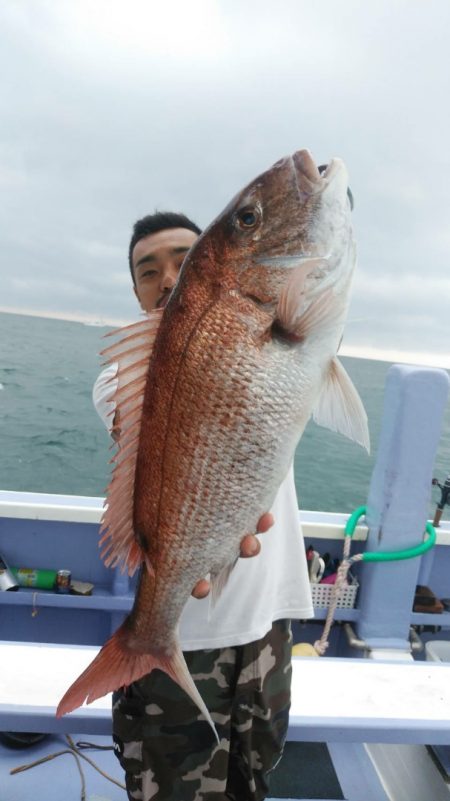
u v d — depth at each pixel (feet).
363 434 3.97
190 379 3.88
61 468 43.88
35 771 7.36
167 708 4.95
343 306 3.94
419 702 6.23
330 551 11.29
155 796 4.98
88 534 10.90
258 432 3.88
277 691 5.23
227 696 5.01
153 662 4.33
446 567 11.65
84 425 57.11
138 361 4.07
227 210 3.87
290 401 3.90
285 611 5.38
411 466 9.86
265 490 3.98
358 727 5.78
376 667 6.88
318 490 37.86
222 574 4.11
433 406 9.71
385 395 10.33
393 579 10.18
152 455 4.07
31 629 10.83
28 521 10.77
